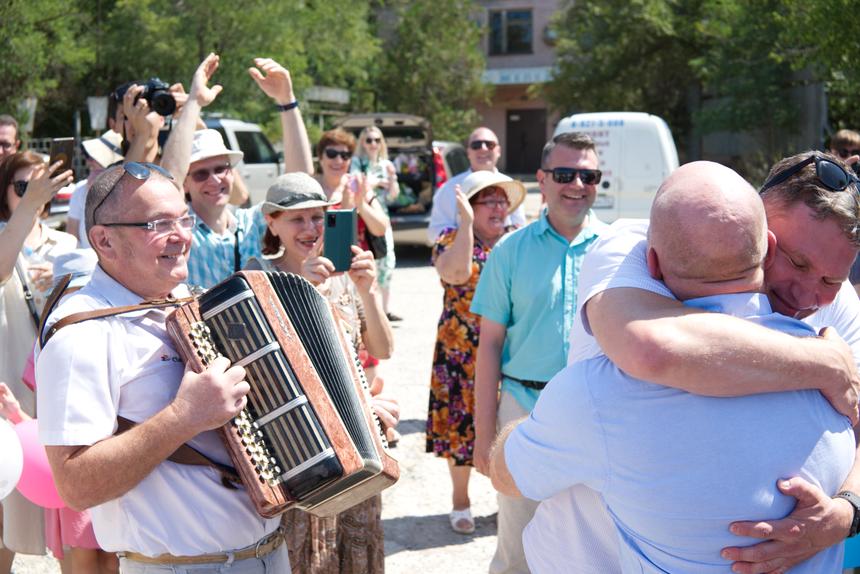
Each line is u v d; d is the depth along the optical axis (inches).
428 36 1181.1
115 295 97.5
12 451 118.7
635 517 77.3
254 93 762.8
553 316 150.7
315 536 135.7
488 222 195.8
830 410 77.3
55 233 185.6
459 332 192.1
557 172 150.9
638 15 970.7
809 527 74.8
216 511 94.2
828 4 442.9
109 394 91.4
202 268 161.0
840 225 81.5
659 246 76.8
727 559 75.0
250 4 741.3
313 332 96.6
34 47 603.5
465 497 195.6
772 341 72.6
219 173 163.9
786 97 770.2
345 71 987.9
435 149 562.6
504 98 1567.4
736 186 75.3
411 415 267.9
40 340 95.8
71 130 796.0
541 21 1470.2
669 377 71.7
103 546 96.9
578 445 79.6
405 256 602.2
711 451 73.8
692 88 1027.3
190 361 90.0
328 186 268.8
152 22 713.0
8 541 152.2
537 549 90.2
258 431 89.7
